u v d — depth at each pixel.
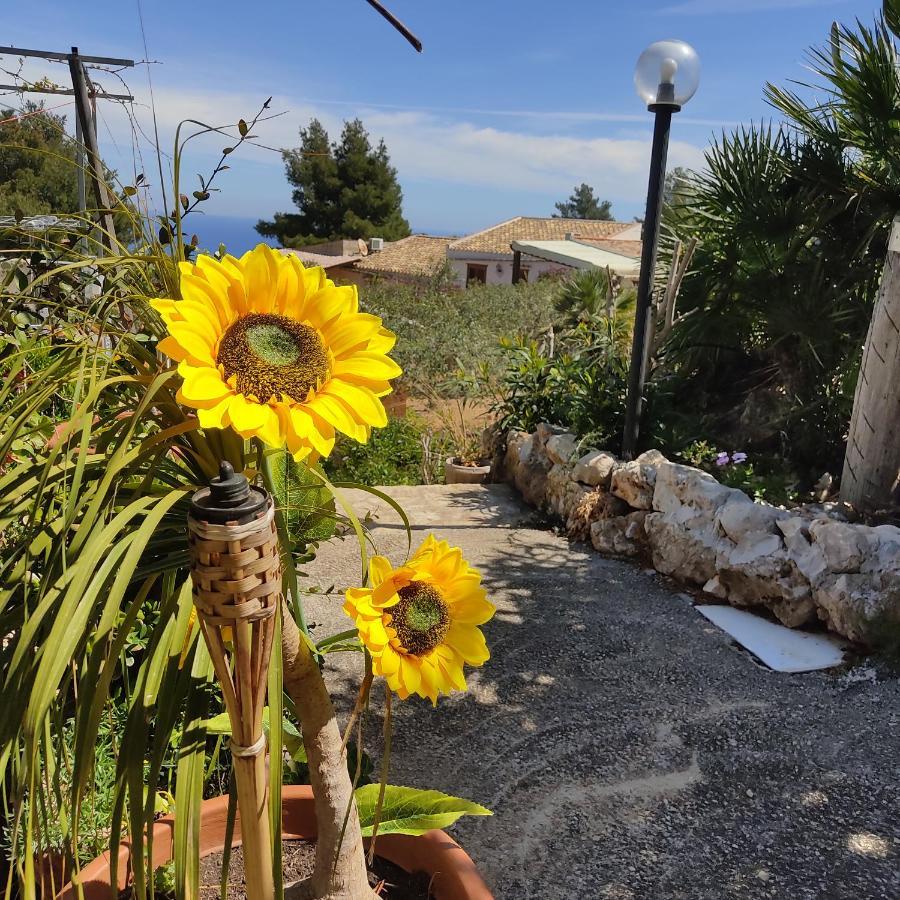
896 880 2.14
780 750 2.70
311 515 1.62
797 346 4.94
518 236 30.75
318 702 1.36
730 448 4.96
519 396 6.30
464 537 4.82
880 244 4.64
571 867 2.20
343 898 1.46
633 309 8.11
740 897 2.09
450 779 2.56
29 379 1.38
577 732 2.81
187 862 1.15
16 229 1.26
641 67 4.24
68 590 0.88
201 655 1.21
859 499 4.00
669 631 3.56
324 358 1.01
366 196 33.75
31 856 0.97
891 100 4.38
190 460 1.19
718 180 5.08
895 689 3.03
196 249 1.39
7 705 0.94
